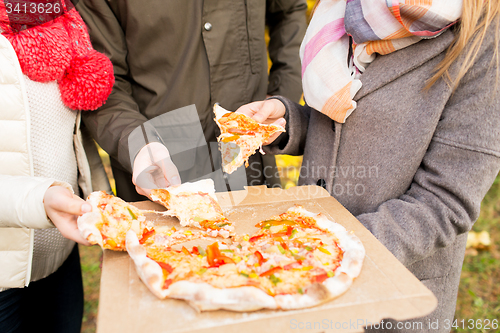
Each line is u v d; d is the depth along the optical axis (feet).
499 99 3.67
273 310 3.21
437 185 4.08
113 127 5.32
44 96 4.63
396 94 4.27
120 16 5.61
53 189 3.76
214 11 5.82
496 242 11.46
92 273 10.30
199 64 6.02
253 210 5.10
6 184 3.79
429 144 4.28
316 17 4.92
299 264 3.93
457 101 4.01
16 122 4.21
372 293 3.37
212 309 3.19
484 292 9.70
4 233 4.27
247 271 3.87
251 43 6.40
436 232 3.91
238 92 6.48
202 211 4.92
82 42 4.95
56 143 4.97
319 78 4.57
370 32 4.10
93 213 4.02
